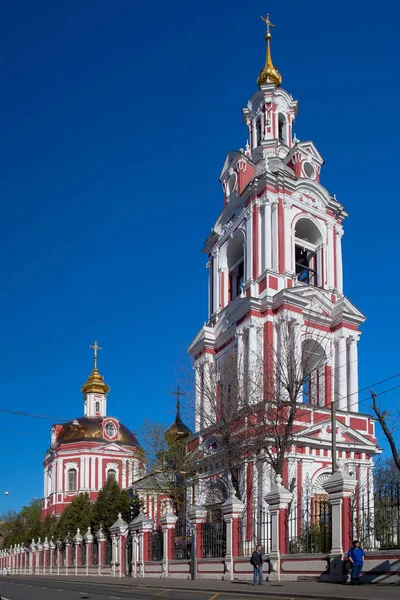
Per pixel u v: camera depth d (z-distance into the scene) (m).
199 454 41.22
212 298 47.25
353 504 26.12
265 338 40.06
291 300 40.09
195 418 42.09
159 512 48.53
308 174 46.47
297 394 34.66
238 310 41.84
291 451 36.78
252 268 42.41
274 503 26.53
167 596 20.73
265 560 26.27
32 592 25.55
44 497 88.94
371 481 38.66
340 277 44.59
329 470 37.81
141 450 51.22
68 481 83.56
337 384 41.31
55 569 57.06
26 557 69.75
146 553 36.44
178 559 32.97
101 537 45.47
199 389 42.69
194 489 41.09
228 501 29.59
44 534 75.38
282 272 41.72
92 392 91.38
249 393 37.34
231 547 28.84
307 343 41.94
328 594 18.19
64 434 85.81
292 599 18.34
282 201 43.19
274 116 49.12
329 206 45.38
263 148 47.75
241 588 22.88
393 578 20.33
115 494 63.19
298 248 45.53
